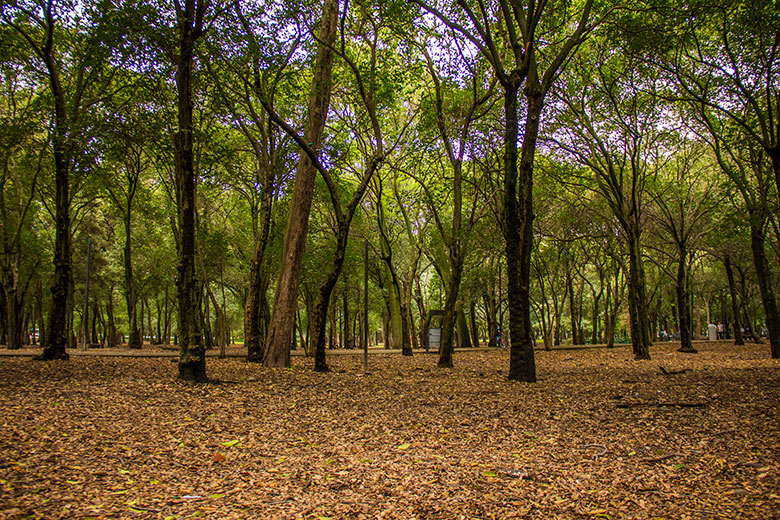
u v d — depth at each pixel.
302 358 25.89
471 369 19.34
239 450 6.61
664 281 44.44
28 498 4.32
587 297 59.69
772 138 16.47
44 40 18.81
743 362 20.61
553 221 30.92
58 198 18.97
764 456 6.16
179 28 12.80
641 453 6.55
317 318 17.53
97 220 39.59
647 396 11.07
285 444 7.03
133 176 29.19
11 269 30.22
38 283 39.16
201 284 26.09
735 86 17.89
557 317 40.56
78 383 12.27
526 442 7.23
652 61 17.56
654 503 4.73
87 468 5.37
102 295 41.75
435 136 19.05
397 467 5.94
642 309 24.91
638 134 23.05
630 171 28.70
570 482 5.38
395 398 11.41
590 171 28.05
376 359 26.09
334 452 6.63
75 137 14.73
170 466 5.71
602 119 22.34
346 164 22.12
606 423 8.50
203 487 5.05
